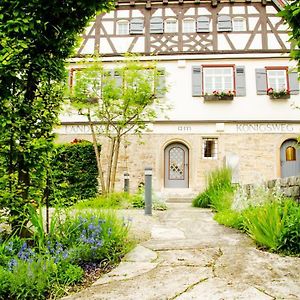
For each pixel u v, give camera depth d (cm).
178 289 317
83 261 388
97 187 1200
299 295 298
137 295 308
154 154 1667
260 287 315
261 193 675
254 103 1673
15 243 395
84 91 1265
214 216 726
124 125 1296
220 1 1725
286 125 1664
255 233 463
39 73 441
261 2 1716
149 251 443
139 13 1731
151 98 1309
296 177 595
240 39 1702
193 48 1708
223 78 1702
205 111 1681
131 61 1328
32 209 406
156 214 800
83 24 466
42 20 422
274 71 1691
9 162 430
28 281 315
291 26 422
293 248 414
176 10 1738
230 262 385
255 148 1656
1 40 401
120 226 508
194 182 1647
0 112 414
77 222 450
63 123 1675
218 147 1662
